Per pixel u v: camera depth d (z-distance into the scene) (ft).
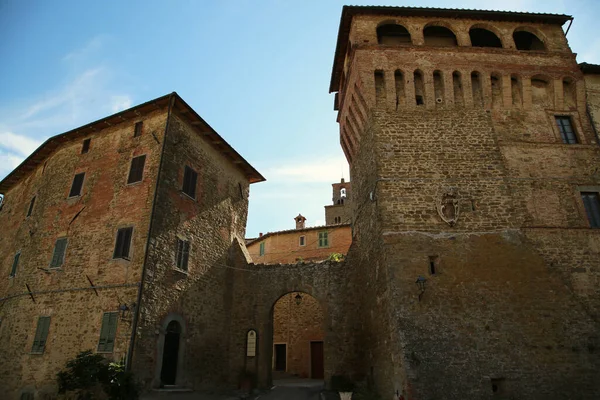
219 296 75.00
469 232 53.67
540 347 47.24
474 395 44.50
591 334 48.32
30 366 59.62
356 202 74.33
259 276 78.74
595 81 67.51
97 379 48.01
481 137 60.34
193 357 64.64
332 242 132.16
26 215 81.51
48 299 63.82
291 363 101.30
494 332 47.80
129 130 72.02
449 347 46.75
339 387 65.16
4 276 78.59
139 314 54.80
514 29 69.87
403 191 56.24
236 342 75.05
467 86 63.62
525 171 58.54
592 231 54.90
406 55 65.41
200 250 71.41
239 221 87.15
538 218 55.31
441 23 69.67
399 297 49.52
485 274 51.03
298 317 105.09
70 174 75.15
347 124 76.74
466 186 56.75
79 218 68.49
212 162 79.82
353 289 72.49
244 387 69.97
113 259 60.64
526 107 63.57
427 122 61.31
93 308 58.59
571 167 59.47
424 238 53.16
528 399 44.70
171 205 65.26
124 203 64.64
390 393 50.44
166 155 65.92
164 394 55.21
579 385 45.57
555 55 67.15
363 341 67.41
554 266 52.06
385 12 69.31
